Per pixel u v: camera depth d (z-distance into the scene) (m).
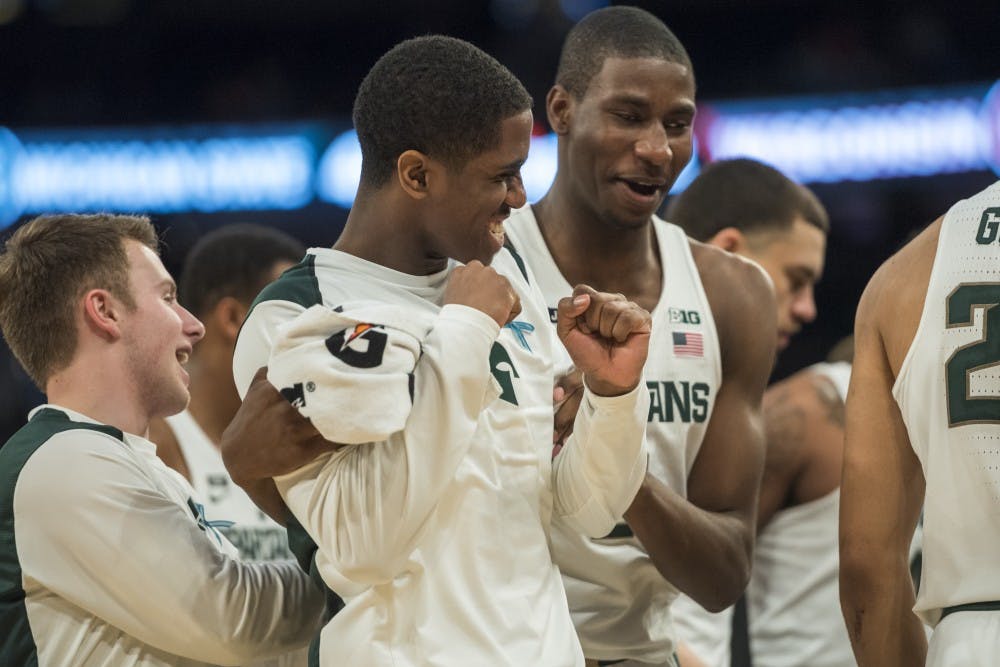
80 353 4.16
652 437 4.95
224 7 20.94
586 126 4.84
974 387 3.78
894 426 4.19
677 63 4.83
